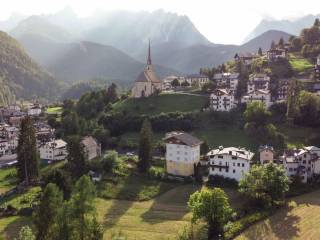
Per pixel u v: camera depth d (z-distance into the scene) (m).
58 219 81.94
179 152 149.88
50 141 190.38
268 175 116.50
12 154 197.75
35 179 148.12
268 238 94.75
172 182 143.25
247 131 179.88
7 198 131.25
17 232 103.75
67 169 146.00
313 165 137.88
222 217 100.31
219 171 141.62
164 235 100.56
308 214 108.00
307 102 184.50
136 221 109.94
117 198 129.25
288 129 182.38
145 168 152.12
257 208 113.69
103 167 151.38
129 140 196.00
